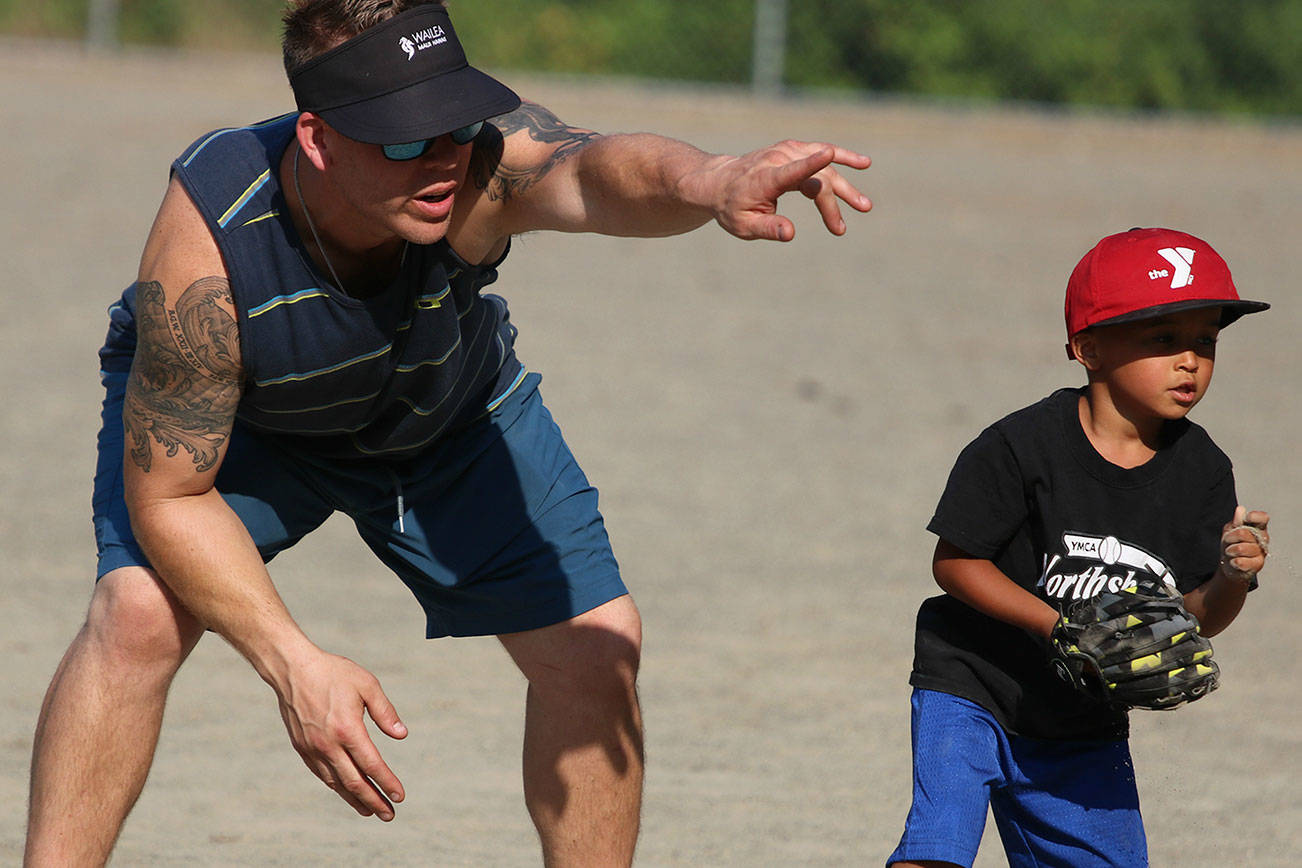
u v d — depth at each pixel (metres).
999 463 12.83
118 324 14.09
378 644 22.92
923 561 27.55
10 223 50.72
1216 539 12.79
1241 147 75.62
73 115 66.19
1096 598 12.23
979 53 91.31
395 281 12.16
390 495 13.84
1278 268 52.97
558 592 13.87
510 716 20.61
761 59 77.94
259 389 12.34
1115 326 12.55
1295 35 96.56
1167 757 19.72
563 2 89.44
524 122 12.89
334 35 11.24
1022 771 13.06
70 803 12.59
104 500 13.33
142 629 12.59
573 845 13.80
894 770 19.11
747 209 10.92
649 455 33.06
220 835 16.66
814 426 35.81
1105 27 93.50
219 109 68.94
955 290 50.47
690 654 22.86
